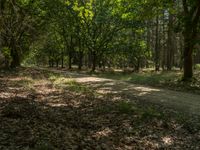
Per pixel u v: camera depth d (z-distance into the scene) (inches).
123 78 1298.0
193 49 1138.7
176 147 371.9
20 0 1408.7
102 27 1927.9
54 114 499.5
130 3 1283.2
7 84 869.8
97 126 442.9
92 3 1902.1
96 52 1972.2
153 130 437.7
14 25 1042.7
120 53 2044.8
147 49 2111.2
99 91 823.7
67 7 1913.1
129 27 1851.6
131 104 620.4
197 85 968.3
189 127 460.4
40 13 1685.5
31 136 361.7
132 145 370.3
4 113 465.1
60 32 2317.9
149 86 986.1
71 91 792.9
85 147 345.7
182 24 1037.8
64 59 2992.1
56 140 358.3
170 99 711.1
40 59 3284.9
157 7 1135.0
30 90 770.8
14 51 1485.0
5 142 330.3
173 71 1683.1
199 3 1003.9
